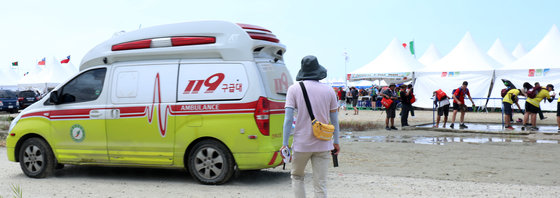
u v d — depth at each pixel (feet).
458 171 23.77
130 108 21.24
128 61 21.99
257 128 19.27
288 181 21.39
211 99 20.01
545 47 85.81
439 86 91.40
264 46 20.63
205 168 20.29
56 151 22.67
